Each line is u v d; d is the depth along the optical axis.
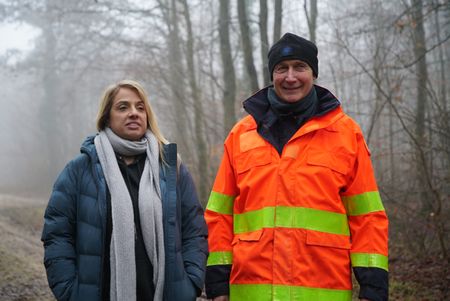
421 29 10.13
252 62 10.63
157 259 2.72
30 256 9.48
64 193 2.75
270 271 2.80
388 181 9.56
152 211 2.74
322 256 2.75
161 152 2.96
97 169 2.77
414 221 8.35
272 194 2.87
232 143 3.17
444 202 8.05
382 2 13.22
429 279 7.02
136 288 2.68
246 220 2.97
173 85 15.17
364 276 2.77
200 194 14.35
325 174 2.83
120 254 2.62
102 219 2.68
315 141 2.91
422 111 9.88
